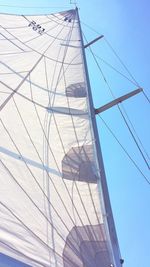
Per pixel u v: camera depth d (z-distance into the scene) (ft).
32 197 17.29
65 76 35.12
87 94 31.83
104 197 21.71
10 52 34.27
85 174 21.76
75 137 25.35
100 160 24.67
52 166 21.08
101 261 15.97
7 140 20.61
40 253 14.01
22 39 39.60
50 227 15.93
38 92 29.32
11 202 16.05
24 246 13.89
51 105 28.37
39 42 41.55
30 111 25.70
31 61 34.65
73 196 19.47
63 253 14.85
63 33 47.80
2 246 13.15
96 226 17.99
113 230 19.72
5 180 17.34
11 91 26.68
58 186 19.57
